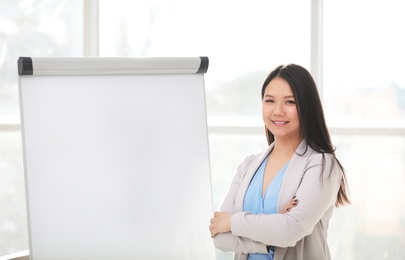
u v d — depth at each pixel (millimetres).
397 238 3916
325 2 3961
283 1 4008
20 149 4105
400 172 3889
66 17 4176
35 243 2455
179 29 4129
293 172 2486
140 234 2635
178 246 2693
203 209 2752
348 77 3953
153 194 2670
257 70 4051
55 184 2500
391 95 3918
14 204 4125
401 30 3889
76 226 2525
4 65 4125
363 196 3932
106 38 4199
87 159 2566
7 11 4129
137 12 4168
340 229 3971
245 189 2607
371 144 3912
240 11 4055
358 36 3936
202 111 2793
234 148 4066
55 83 2533
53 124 2516
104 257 2570
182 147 2738
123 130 2643
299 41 4000
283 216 2383
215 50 4090
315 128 2518
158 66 2719
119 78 2662
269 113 2533
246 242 2471
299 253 2484
